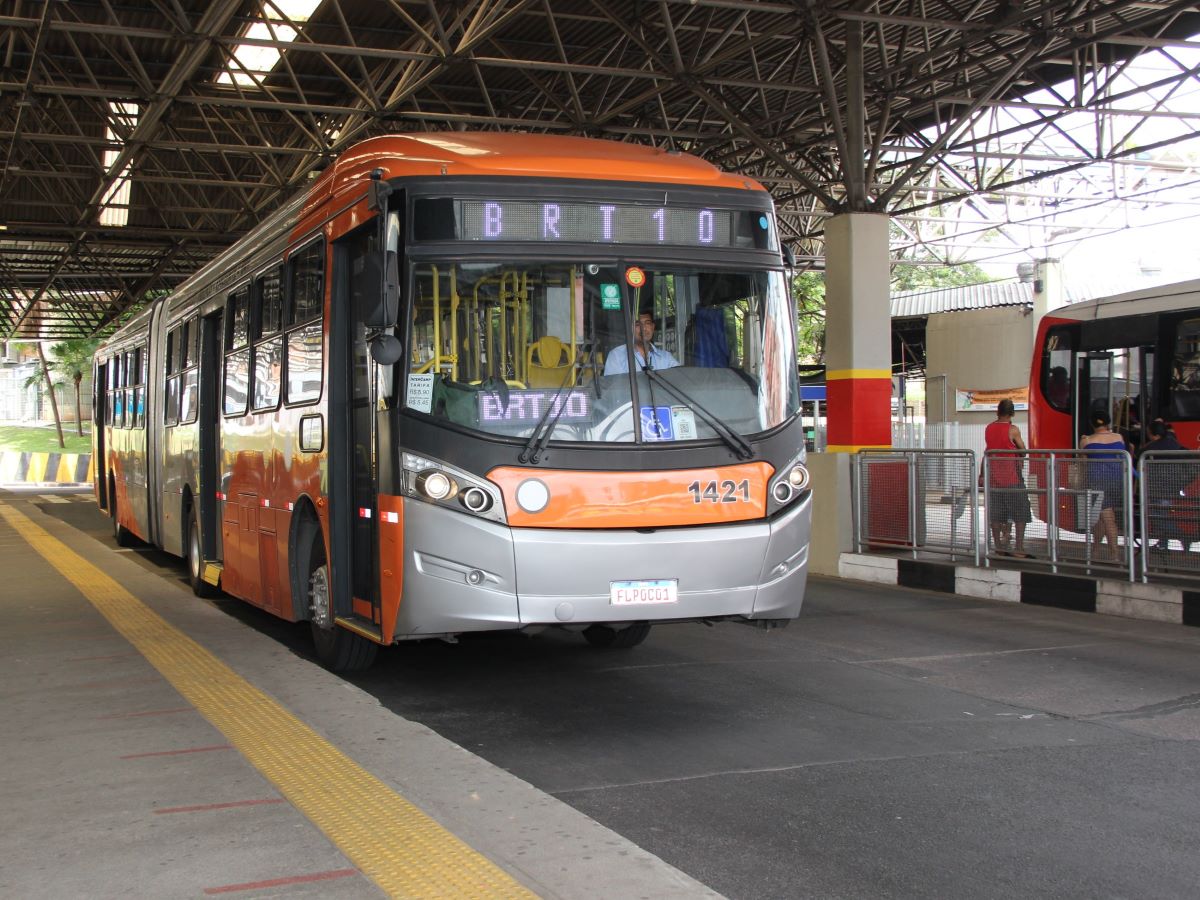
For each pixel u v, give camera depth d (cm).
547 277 693
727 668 885
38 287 4575
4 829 482
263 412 985
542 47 2189
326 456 803
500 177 700
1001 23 1695
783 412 727
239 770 561
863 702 767
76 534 2203
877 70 2255
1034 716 728
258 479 1001
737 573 691
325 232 821
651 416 688
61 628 1017
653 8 2031
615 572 666
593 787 576
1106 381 1848
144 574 1455
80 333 5778
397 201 692
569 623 664
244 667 815
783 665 896
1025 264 3775
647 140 2662
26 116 2545
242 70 2050
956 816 530
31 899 409
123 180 2761
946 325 3484
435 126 2538
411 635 680
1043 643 993
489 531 655
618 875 434
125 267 4222
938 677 849
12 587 1325
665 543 673
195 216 3503
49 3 1608
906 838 500
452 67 2038
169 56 2177
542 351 685
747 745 657
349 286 808
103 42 1978
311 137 2425
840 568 1501
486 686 826
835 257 1698
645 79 2314
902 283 6225
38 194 3234
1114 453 1173
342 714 675
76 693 744
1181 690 804
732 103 2433
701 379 706
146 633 977
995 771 604
